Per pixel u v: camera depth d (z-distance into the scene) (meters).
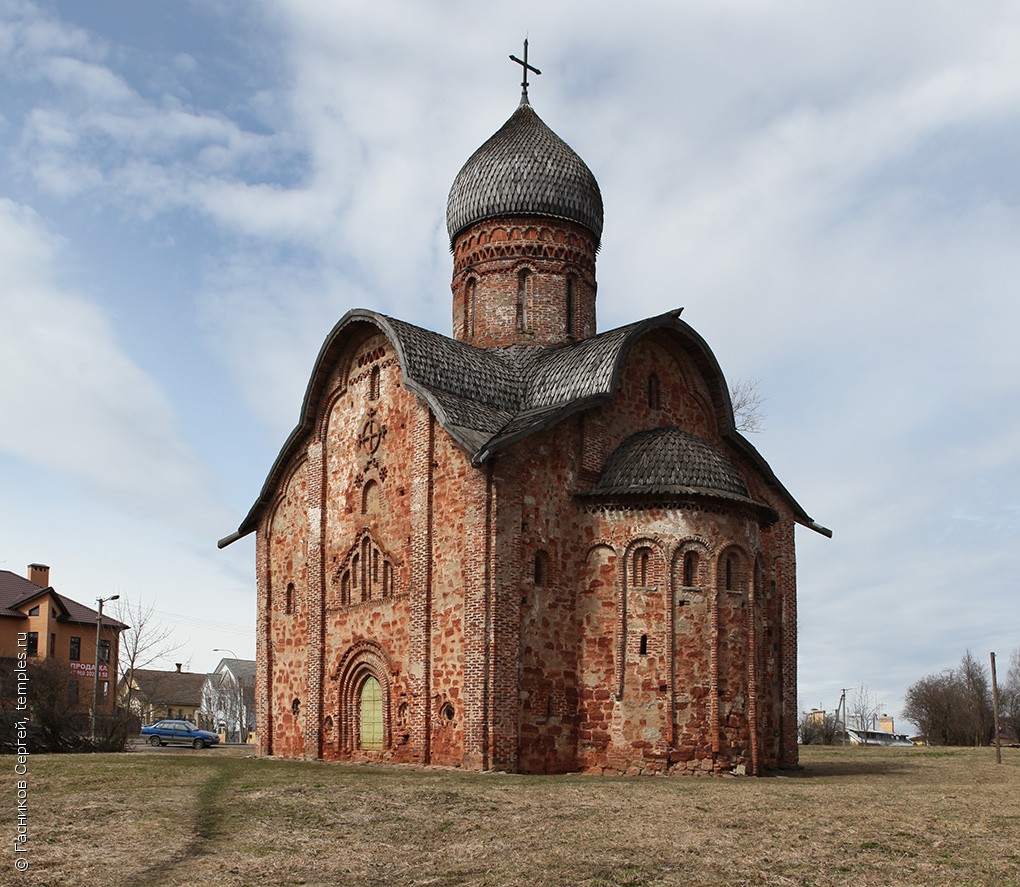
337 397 32.81
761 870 12.57
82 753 32.97
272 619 35.19
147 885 11.71
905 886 11.92
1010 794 19.91
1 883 11.60
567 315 34.50
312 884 11.88
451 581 26.55
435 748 26.19
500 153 34.88
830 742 67.69
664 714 26.00
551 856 13.21
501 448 25.67
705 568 26.89
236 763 26.56
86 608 66.75
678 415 31.66
